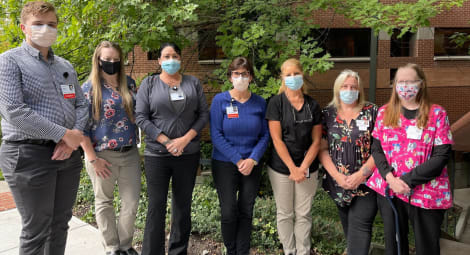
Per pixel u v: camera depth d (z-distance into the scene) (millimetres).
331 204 5332
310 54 4746
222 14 5340
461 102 9828
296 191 3242
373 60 6652
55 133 2316
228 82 4840
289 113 3107
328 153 3131
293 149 3127
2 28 4789
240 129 3150
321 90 8898
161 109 3033
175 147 2967
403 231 2688
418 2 4348
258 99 3318
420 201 2475
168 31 4688
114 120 3156
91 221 4641
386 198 2691
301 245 3262
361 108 2969
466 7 9383
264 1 5148
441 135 2418
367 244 2850
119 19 4375
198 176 7145
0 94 2217
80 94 2738
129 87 3416
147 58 8102
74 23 4473
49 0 4652
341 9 4973
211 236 4051
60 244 2727
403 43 9812
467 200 6402
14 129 2342
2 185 6555
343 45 9625
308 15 5184
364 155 2902
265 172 6176
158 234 3121
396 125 2576
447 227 5117
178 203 3197
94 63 3127
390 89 9562
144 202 4992
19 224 4387
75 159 2699
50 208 2488
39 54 2402
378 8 4434
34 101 2359
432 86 9703
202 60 7473
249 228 3246
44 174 2398
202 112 3232
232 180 3184
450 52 9797
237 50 4645
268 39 4922
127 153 3275
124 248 3389
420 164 2463
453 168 5027
